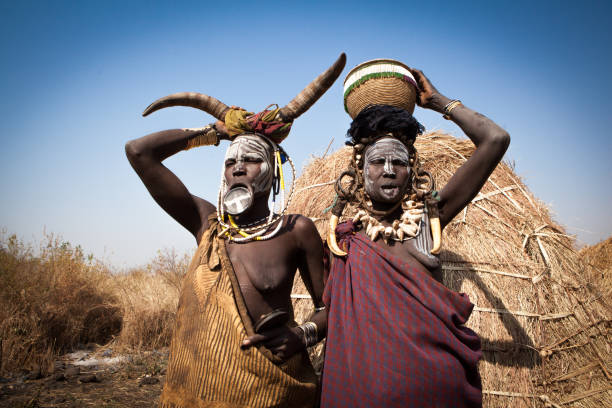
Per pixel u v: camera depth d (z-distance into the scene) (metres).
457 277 3.12
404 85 2.56
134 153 2.46
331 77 2.44
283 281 2.35
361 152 2.52
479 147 2.36
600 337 3.19
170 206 2.61
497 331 2.99
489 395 2.84
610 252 5.63
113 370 4.89
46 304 5.55
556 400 2.91
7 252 6.26
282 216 2.48
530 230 3.51
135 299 6.46
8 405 3.71
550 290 3.26
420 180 2.52
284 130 2.54
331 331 2.24
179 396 2.14
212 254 2.35
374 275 2.23
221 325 2.14
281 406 2.12
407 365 2.01
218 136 2.70
